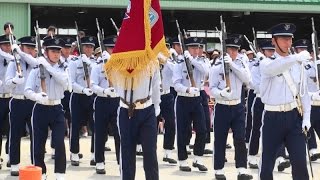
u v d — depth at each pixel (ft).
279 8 80.89
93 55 49.32
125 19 31.27
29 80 36.78
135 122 31.19
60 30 99.19
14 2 73.56
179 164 45.47
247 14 86.53
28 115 41.24
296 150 29.53
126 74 30.91
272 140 30.22
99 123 43.65
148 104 31.40
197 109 44.60
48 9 83.76
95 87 43.37
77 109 47.34
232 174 44.01
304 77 29.96
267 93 30.22
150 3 31.48
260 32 100.48
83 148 57.62
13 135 41.70
